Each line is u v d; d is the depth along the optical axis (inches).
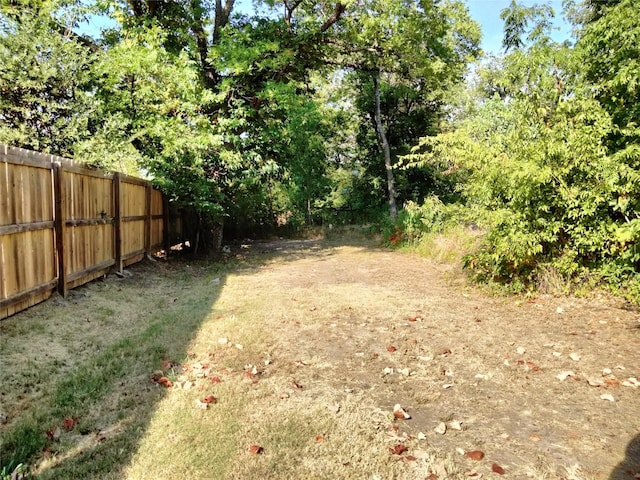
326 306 223.1
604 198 209.5
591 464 91.5
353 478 86.4
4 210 163.0
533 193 223.0
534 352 156.9
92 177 245.8
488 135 284.5
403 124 707.4
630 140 225.0
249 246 548.1
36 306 186.2
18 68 228.8
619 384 129.1
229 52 374.0
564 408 116.1
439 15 468.1
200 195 360.2
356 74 670.5
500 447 98.2
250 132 411.8
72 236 220.2
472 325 190.2
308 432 103.0
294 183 664.4
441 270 339.0
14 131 225.1
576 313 203.2
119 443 96.6
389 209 653.3
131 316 202.1
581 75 243.6
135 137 311.7
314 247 527.8
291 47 428.5
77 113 252.2
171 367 140.6
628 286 216.5
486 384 131.3
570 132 217.8
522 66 247.6
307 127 665.0
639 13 211.3
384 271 341.4
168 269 338.6
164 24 402.9
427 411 115.2
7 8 263.6
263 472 87.6
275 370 141.0
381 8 445.1
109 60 313.7
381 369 143.0
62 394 119.5
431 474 88.1
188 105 347.6
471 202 318.3
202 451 94.1
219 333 174.9
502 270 251.9
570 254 225.8
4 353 140.1
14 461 88.6
